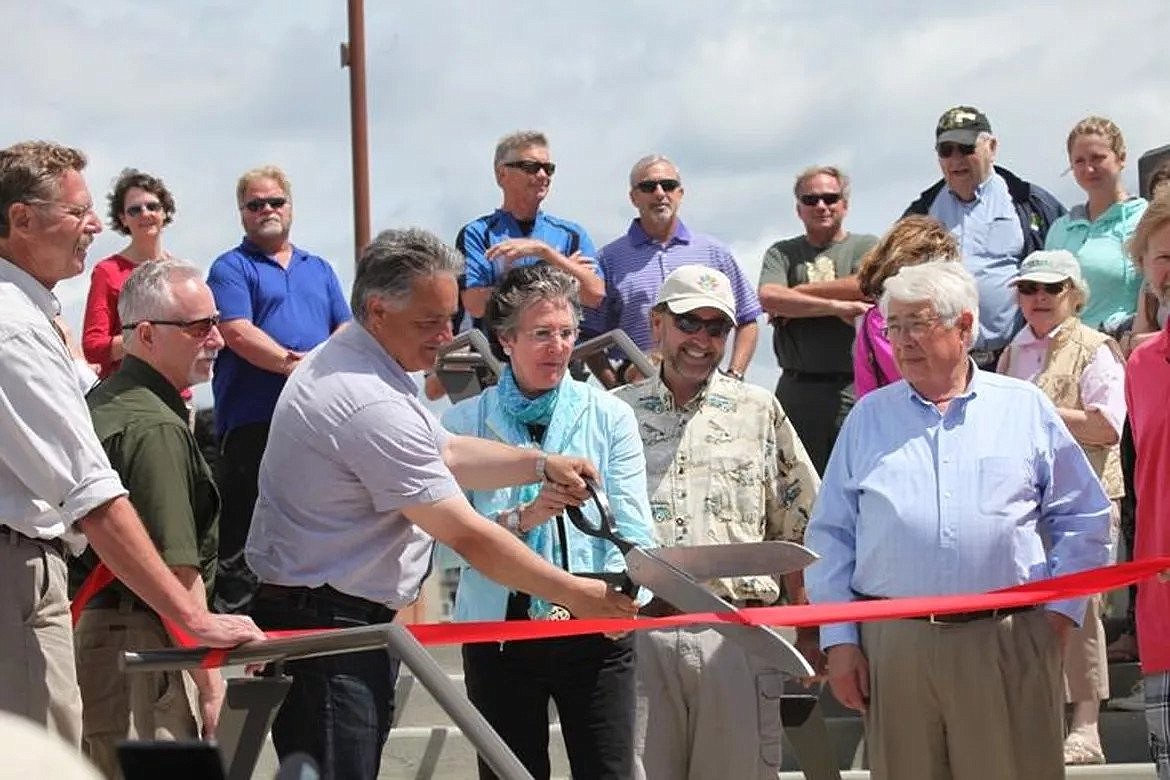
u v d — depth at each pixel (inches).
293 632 153.6
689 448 211.0
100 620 186.1
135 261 285.1
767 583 205.5
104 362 281.6
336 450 153.8
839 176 297.1
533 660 185.3
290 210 282.0
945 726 185.6
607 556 190.7
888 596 185.5
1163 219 180.1
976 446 186.5
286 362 270.8
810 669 145.8
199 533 183.9
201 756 45.8
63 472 147.5
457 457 167.0
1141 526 184.7
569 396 195.5
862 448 191.6
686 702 201.8
